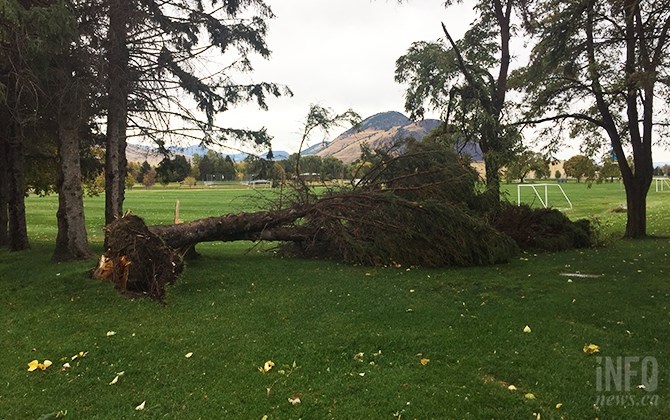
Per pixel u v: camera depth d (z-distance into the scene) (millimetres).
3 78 9477
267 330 6230
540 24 15234
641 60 12039
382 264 10570
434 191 11266
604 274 9242
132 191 74062
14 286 8750
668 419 3906
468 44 16922
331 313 6887
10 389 4766
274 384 4676
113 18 10328
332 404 4238
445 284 8641
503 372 4797
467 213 11070
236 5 13602
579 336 5742
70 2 8922
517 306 7098
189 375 4953
